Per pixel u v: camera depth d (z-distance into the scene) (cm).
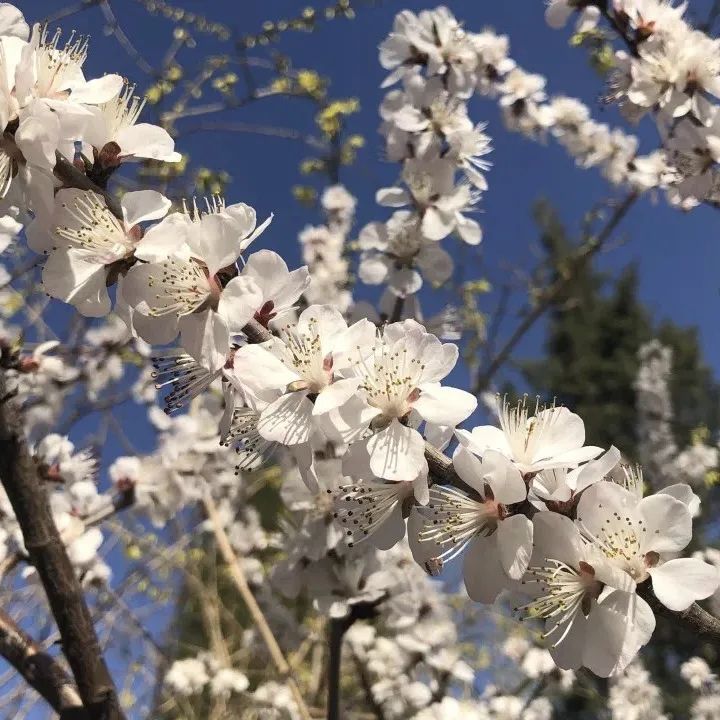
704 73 27
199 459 33
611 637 13
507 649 42
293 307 15
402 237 30
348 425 14
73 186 15
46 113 14
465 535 14
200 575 56
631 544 13
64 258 15
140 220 15
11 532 27
